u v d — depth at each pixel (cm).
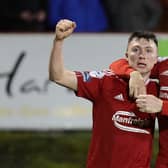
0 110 3069
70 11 3180
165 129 1806
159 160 1822
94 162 1778
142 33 1758
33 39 3064
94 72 1783
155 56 1758
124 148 1755
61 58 1703
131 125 1756
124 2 3234
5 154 2934
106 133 1764
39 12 3228
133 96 1736
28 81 3064
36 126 3078
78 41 3061
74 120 3075
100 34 3067
